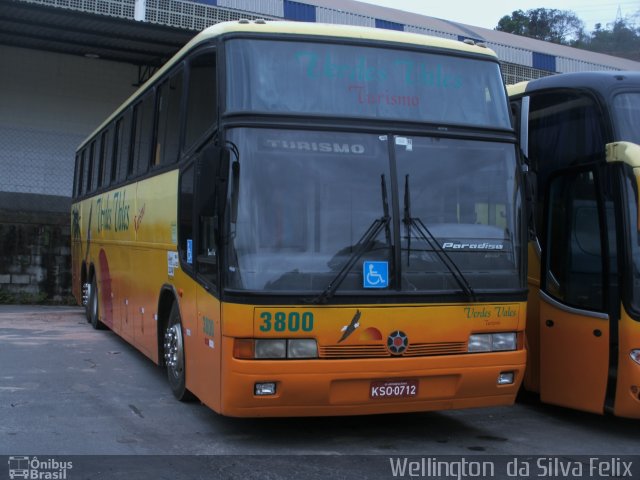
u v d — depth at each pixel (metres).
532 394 8.09
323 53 5.91
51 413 6.71
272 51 5.84
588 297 6.58
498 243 5.94
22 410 6.79
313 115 5.68
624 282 6.19
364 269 5.48
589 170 6.67
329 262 5.44
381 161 5.73
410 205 5.71
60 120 19.95
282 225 5.42
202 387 6.02
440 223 5.77
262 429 6.39
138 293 8.80
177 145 7.23
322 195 5.54
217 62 5.88
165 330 7.78
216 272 5.57
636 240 6.22
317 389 5.33
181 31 17.05
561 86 7.16
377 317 5.46
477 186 5.96
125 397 7.45
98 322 12.21
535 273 7.27
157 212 7.95
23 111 19.53
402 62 6.08
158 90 8.27
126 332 9.53
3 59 19.25
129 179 9.55
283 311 5.28
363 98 5.89
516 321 5.92
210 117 6.00
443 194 5.83
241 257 5.32
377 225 5.58
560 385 6.86
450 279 5.71
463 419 7.07
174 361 7.21
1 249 16.88
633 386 6.10
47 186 19.78
